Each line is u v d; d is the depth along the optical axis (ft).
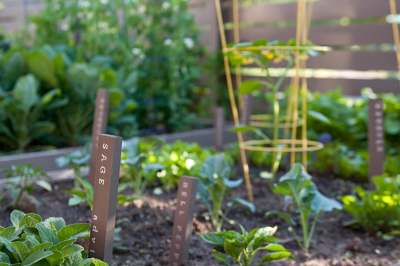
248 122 11.77
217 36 20.04
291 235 7.76
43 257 3.79
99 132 8.64
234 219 8.31
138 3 17.44
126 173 9.95
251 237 5.34
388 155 11.64
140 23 17.53
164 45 17.94
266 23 19.34
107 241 4.91
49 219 4.88
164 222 7.75
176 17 17.40
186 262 6.03
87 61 16.75
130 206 8.46
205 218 8.14
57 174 11.49
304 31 9.21
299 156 13.16
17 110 12.79
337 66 17.19
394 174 10.69
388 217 7.75
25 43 18.99
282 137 14.35
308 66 17.94
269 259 5.44
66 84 13.99
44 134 14.23
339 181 11.55
